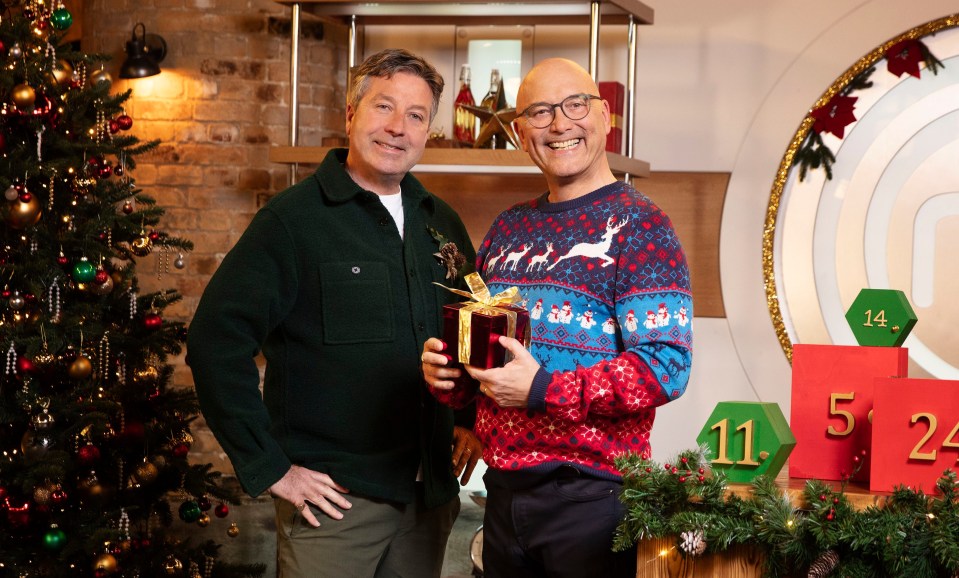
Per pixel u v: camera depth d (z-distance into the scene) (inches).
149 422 125.4
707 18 145.1
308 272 84.1
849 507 63.0
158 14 153.2
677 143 146.4
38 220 113.0
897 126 140.9
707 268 145.9
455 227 94.6
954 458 65.5
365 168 86.6
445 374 71.7
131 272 126.9
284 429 84.7
